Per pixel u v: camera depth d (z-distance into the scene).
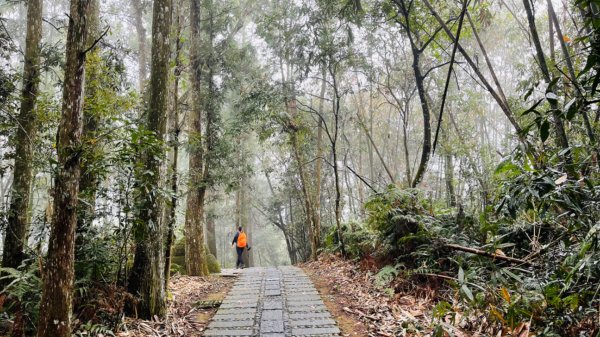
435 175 10.89
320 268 9.81
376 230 7.74
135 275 4.85
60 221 3.08
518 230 4.95
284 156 18.83
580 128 4.47
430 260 5.77
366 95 17.39
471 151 8.18
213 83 11.18
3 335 3.82
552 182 3.02
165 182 5.25
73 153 3.11
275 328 4.50
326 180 18.25
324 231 15.48
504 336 3.41
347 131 18.53
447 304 3.81
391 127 19.27
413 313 4.68
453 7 7.94
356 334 4.32
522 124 6.35
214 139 10.66
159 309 4.95
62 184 3.10
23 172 5.57
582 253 2.74
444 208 7.11
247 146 19.14
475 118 13.07
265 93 10.34
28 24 5.97
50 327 3.00
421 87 7.03
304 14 8.76
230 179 10.81
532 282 3.79
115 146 4.13
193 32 10.18
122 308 4.40
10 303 4.32
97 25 5.68
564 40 4.43
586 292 3.08
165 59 5.08
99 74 5.31
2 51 6.01
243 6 13.20
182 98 10.34
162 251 5.11
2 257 5.42
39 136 6.02
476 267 4.74
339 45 9.04
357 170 21.67
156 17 5.10
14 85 5.79
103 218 4.86
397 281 5.97
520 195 3.22
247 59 12.45
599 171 3.44
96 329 4.04
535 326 3.35
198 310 5.73
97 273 4.66
